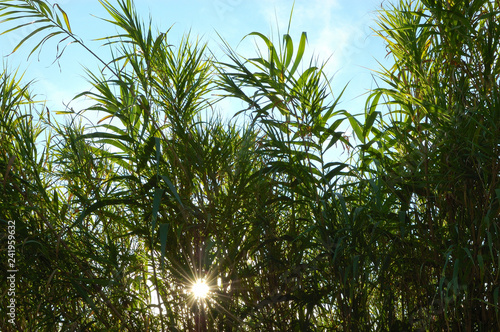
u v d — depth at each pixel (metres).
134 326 2.12
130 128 2.05
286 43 2.13
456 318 1.90
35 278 2.07
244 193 2.12
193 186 2.09
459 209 2.00
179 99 2.14
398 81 2.26
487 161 1.84
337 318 2.27
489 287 1.89
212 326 2.08
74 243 2.16
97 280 1.93
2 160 2.08
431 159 2.04
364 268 2.09
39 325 2.08
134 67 2.11
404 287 2.12
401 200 2.08
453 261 1.95
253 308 2.09
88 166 2.17
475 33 2.03
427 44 2.28
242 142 2.17
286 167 2.12
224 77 2.17
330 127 2.14
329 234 2.02
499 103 1.81
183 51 2.22
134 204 1.97
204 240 2.08
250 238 2.21
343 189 2.29
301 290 2.12
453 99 2.06
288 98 2.13
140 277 2.14
